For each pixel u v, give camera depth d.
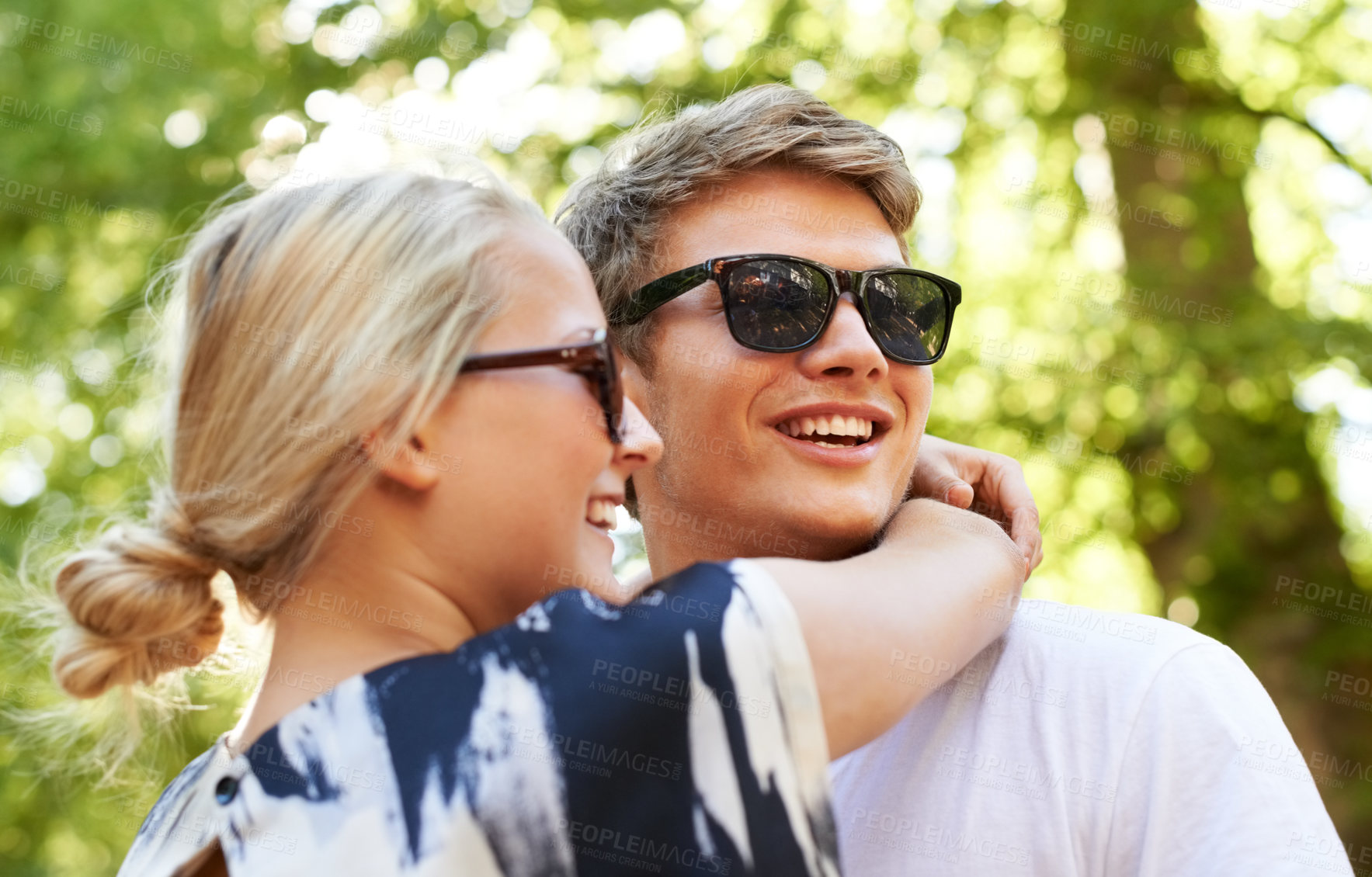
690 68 5.99
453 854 0.80
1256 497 5.34
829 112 1.56
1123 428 5.39
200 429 1.03
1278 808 1.12
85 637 1.04
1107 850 1.18
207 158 5.51
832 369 1.45
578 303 1.05
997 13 6.06
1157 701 1.21
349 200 1.03
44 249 5.76
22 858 4.98
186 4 5.62
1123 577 6.24
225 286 1.03
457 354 0.97
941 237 6.14
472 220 1.03
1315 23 6.05
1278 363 5.23
